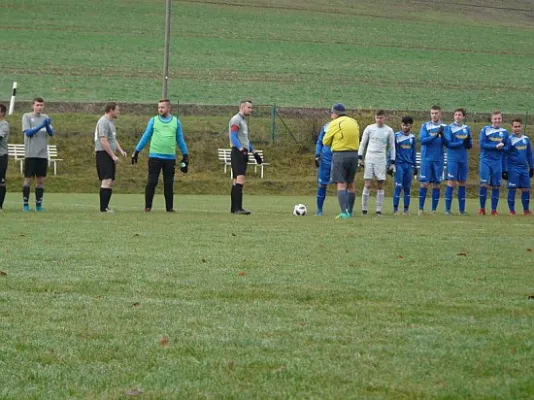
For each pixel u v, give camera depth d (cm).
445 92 18350
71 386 1398
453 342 1712
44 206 6362
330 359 1573
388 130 5753
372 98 17112
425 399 1352
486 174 6184
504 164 6262
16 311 1983
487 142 6166
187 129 12131
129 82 17062
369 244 3494
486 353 1627
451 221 5034
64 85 16312
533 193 10406
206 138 11806
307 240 3622
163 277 2498
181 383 1416
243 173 5450
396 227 4412
